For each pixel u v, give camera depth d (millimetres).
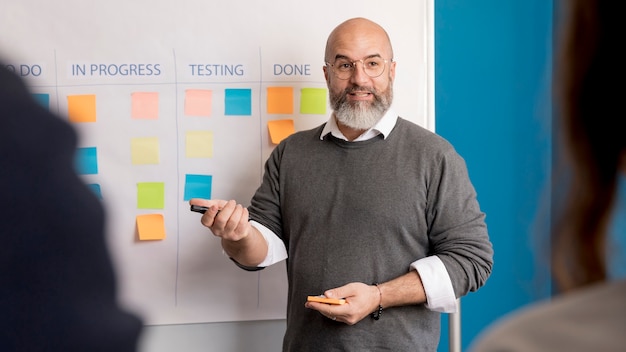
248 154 1986
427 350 1712
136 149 1944
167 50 1946
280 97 1987
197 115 1964
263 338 2023
